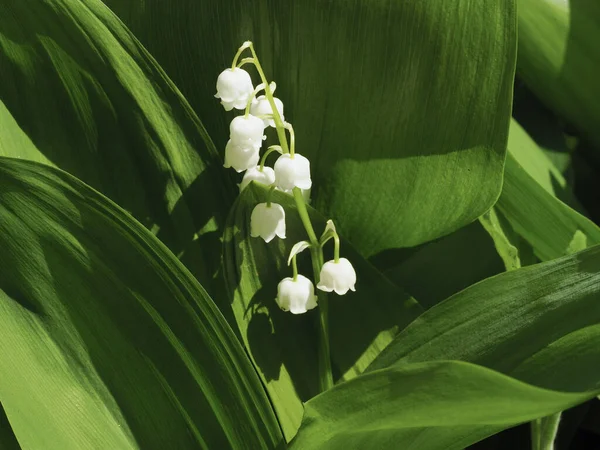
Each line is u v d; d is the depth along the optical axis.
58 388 0.35
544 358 0.34
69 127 0.39
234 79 0.36
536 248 0.42
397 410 0.33
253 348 0.38
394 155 0.39
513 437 0.42
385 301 0.39
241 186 0.38
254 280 0.38
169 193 0.39
